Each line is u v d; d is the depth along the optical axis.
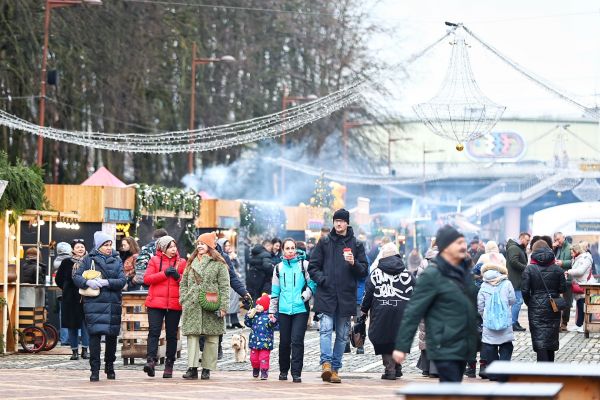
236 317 57.16
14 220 43.88
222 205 70.81
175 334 34.94
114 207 57.75
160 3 94.88
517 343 48.75
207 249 34.53
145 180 97.81
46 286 46.12
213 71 106.38
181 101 100.19
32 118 84.25
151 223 61.62
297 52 115.38
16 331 43.72
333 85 116.06
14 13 82.38
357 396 30.25
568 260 55.12
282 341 34.38
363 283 48.66
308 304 34.34
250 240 77.12
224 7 101.56
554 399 16.22
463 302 20.86
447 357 20.69
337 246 34.06
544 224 79.50
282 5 112.88
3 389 31.47
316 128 120.44
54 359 41.47
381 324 34.19
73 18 87.00
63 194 56.81
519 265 52.97
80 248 40.88
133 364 39.53
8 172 43.69
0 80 82.00
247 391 31.39
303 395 30.45
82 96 88.19
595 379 18.92
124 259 44.84
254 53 109.94
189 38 100.50
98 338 33.69
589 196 161.50
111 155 91.50
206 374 34.81
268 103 111.75
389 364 34.94
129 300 39.28
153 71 95.31
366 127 127.50
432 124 39.25
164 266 34.94
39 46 83.38
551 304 35.34
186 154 104.12
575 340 50.84
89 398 29.50
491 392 16.22
